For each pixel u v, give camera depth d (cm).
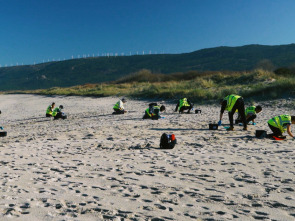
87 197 362
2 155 646
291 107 1532
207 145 707
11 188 400
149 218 295
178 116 1431
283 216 299
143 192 380
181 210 318
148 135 884
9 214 302
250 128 980
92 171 495
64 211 314
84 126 1205
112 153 645
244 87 2300
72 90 4584
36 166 538
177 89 2616
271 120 784
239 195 364
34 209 319
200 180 430
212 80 3089
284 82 1961
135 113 1702
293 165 502
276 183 409
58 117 1636
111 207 326
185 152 636
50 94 4447
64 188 400
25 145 773
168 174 465
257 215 302
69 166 532
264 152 612
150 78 5034
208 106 1870
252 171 472
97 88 4175
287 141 739
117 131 989
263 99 1839
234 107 926
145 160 569
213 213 308
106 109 2112
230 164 521
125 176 458
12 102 3681
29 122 1571
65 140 843
